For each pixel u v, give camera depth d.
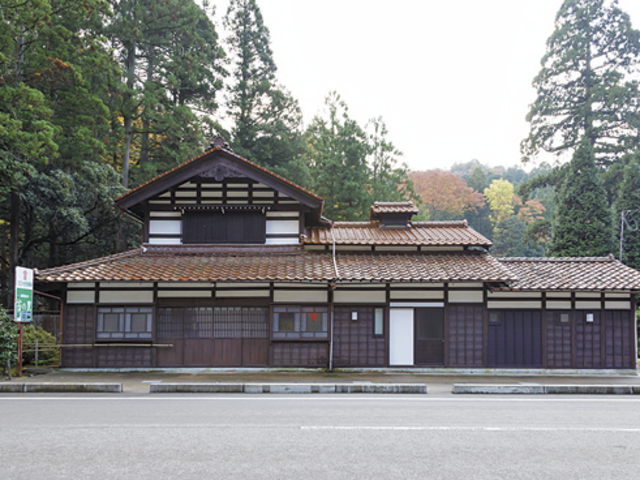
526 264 16.25
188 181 15.33
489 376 13.55
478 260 15.14
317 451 5.32
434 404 8.50
